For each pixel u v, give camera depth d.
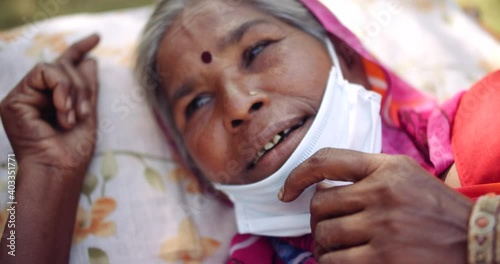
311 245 1.43
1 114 1.55
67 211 1.51
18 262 1.38
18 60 1.83
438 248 1.04
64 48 1.87
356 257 1.09
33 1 2.64
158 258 1.57
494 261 0.98
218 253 1.61
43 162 1.51
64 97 1.57
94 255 1.55
